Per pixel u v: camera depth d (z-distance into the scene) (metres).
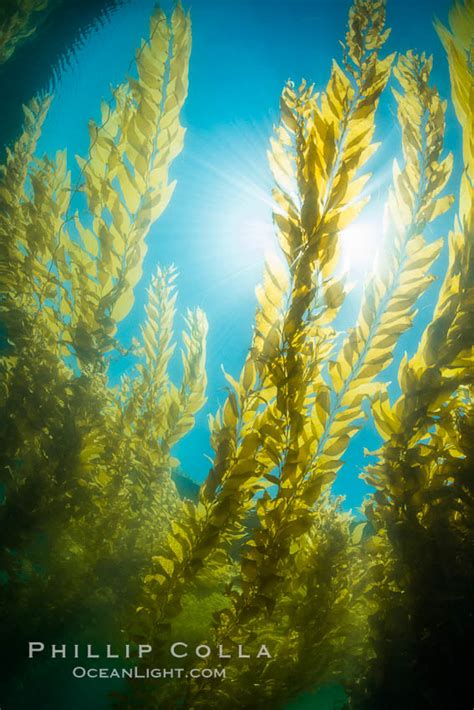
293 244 2.25
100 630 2.54
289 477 2.19
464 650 1.96
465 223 2.38
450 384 2.23
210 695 2.22
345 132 2.30
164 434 3.04
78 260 2.59
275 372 2.17
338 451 2.29
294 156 2.33
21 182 2.89
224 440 2.30
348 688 2.22
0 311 2.65
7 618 2.38
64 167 2.92
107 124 2.69
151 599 2.31
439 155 2.26
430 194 2.24
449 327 2.29
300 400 2.24
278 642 2.49
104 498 2.65
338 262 2.27
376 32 2.34
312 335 2.21
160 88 2.53
